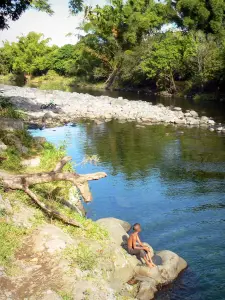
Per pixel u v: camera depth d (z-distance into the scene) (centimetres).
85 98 4194
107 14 6153
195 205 1312
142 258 909
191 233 1105
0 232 798
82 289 678
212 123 2828
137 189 1475
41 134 2464
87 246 830
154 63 4984
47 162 1339
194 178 1598
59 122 2898
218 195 1400
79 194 1330
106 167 1764
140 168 1748
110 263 812
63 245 794
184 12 5619
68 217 938
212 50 4497
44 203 995
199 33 4862
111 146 2169
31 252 768
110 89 6225
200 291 832
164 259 911
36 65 8462
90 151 2053
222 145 2166
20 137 1516
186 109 3631
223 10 5162
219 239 1067
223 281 868
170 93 5138
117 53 6212
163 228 1141
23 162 1299
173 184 1528
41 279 693
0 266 707
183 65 4931
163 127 2747
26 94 4388
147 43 5672
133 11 6184
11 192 982
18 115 1922
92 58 6700
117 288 768
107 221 1048
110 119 3095
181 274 898
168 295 816
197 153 2000
